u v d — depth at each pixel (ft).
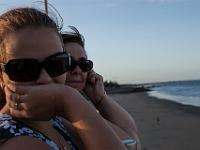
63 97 2.44
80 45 4.10
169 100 84.43
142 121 40.96
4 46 2.46
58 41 2.59
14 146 2.24
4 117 2.39
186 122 38.50
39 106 2.38
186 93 118.21
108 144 2.38
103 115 3.90
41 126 2.54
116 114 3.84
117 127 3.52
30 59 2.43
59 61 2.55
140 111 56.70
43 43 2.48
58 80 2.59
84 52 4.14
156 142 25.17
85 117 2.42
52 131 2.66
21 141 2.27
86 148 2.42
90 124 2.41
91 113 2.44
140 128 34.04
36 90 2.37
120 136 3.44
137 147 3.60
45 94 2.39
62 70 2.58
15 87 2.38
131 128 3.79
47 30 2.53
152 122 39.45
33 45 2.45
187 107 62.49
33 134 2.35
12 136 2.27
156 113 52.19
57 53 2.54
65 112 2.46
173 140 25.91
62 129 2.82
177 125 36.01
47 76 2.48
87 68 4.00
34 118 2.39
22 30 2.46
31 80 2.45
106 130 2.42
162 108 61.87
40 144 2.32
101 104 3.93
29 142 2.29
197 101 78.23
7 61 2.44
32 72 2.44
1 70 2.48
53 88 2.43
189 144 24.23
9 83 2.46
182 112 52.85
